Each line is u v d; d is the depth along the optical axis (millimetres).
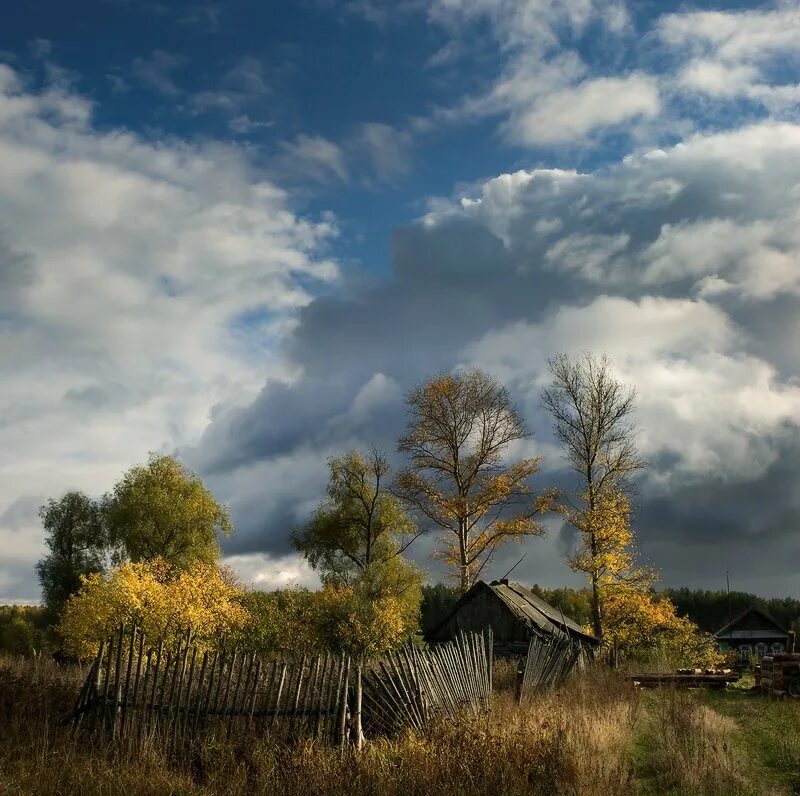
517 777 9891
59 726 11922
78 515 51562
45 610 49281
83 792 9359
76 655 24094
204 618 24906
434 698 13945
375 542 50000
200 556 47031
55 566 50469
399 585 47219
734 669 38469
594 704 16250
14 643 43250
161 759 10797
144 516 47312
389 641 34250
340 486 50844
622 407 39844
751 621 73812
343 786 9508
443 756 10164
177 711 11914
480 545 43438
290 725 12211
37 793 9250
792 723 16734
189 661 13289
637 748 13422
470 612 34438
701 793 10312
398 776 9797
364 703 13023
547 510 40500
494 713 13953
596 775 10008
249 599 30828
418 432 45344
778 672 24031
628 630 37469
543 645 22578
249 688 12234
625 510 38000
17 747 10883
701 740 12250
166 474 49094
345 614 33781
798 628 96625
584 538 38219
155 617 23266
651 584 37656
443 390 45562
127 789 9609
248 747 11047
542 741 10664
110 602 23422
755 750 13867
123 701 11836
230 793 9461
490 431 45125
